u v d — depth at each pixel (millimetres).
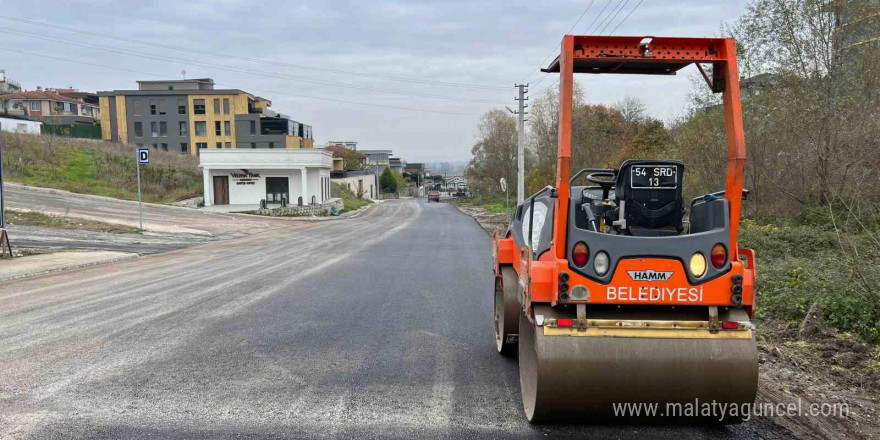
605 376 4160
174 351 6816
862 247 9289
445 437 4418
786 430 4508
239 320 8547
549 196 5203
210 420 4727
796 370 5988
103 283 12102
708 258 4180
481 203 68625
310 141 91500
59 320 8469
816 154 14750
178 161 52031
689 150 17453
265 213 40719
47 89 98312
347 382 5723
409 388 5555
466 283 12359
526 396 4832
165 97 79062
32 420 4703
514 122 64000
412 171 159875
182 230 26047
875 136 13758
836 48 15422
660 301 4172
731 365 4125
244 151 44000
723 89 4504
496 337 7250
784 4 15672
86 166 44375
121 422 4672
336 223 37219
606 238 4188
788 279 9125
